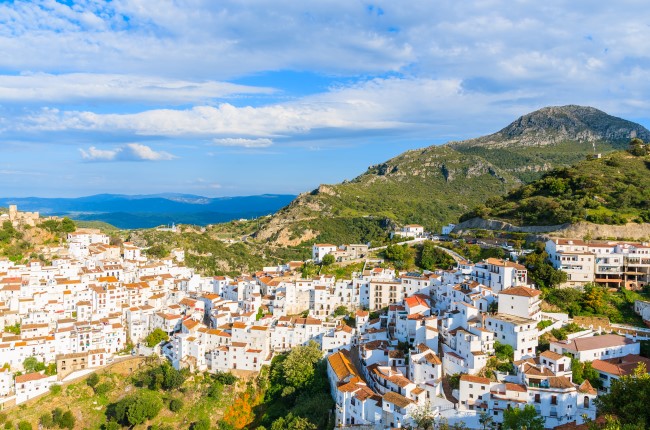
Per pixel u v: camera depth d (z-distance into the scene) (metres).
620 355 168.75
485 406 147.12
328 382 190.62
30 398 194.88
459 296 199.12
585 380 151.38
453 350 173.25
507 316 177.75
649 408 97.50
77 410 195.25
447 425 142.12
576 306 197.50
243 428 188.50
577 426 140.50
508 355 164.50
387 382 162.38
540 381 147.50
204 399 198.00
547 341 174.62
